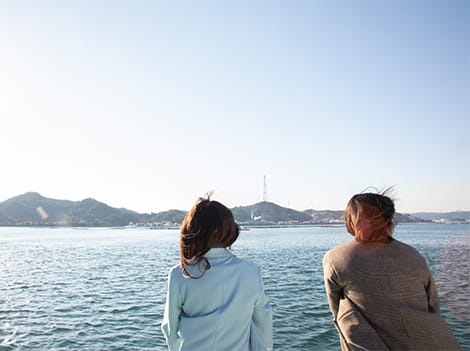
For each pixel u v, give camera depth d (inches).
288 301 540.4
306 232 4953.3
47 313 489.7
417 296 78.1
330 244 2226.9
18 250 1935.3
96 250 1934.1
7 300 579.2
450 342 76.9
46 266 1116.5
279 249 1813.5
